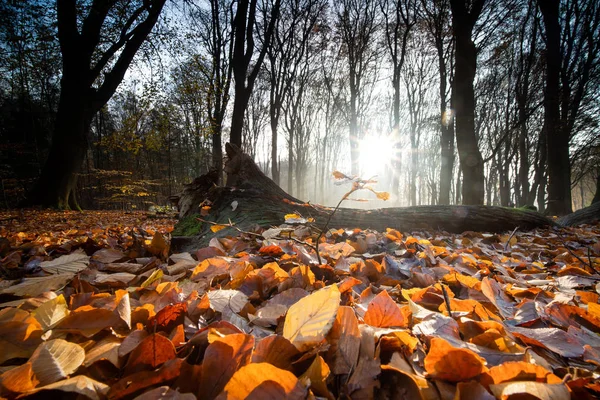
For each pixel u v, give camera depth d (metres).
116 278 1.40
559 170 12.62
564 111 15.38
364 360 0.66
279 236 2.38
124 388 0.57
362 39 23.11
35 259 1.69
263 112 32.53
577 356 0.80
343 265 1.69
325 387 0.60
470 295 1.32
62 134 11.08
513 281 1.71
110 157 28.38
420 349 0.77
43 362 0.61
